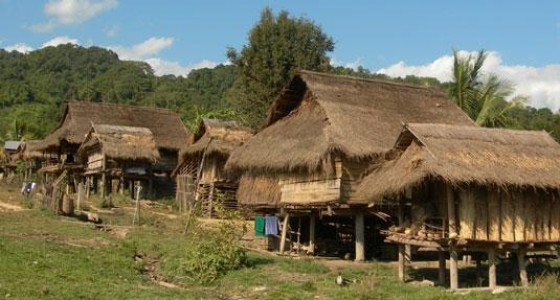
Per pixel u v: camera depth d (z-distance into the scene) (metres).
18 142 74.12
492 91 38.94
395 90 29.70
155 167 49.56
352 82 28.77
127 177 44.56
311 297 15.87
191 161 42.47
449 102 30.69
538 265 24.11
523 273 18.38
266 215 29.97
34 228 25.81
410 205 20.33
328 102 26.12
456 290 16.84
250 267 20.30
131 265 19.69
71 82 123.44
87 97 103.75
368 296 16.03
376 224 27.25
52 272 16.72
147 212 37.59
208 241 20.03
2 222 27.14
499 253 19.39
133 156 43.53
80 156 49.25
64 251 20.39
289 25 45.81
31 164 59.81
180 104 95.00
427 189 18.83
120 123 52.97
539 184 17.58
